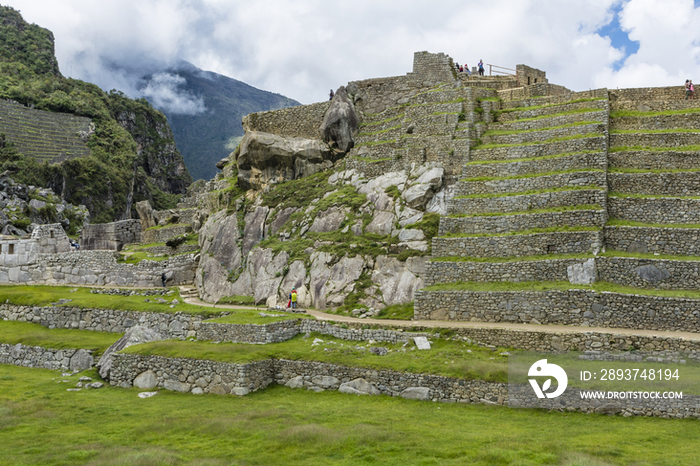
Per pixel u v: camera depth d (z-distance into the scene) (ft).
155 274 159.94
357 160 155.63
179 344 103.86
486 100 149.48
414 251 124.36
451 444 66.18
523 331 93.50
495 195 125.08
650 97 143.33
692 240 104.58
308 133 176.35
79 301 136.87
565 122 136.98
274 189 165.27
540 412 78.79
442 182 135.23
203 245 164.14
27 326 135.64
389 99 171.01
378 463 62.13
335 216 142.31
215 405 86.89
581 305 98.73
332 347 99.86
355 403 86.07
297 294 131.95
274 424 76.28
